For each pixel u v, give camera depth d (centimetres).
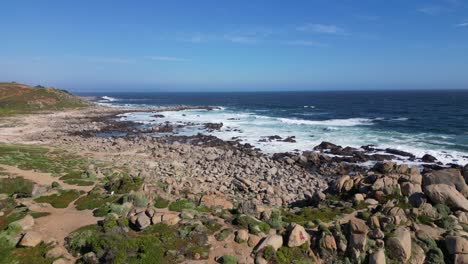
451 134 5341
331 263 1359
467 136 5128
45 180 2461
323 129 6259
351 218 1670
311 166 3825
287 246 1400
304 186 3059
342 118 8119
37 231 1473
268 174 3353
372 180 2039
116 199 1908
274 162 3916
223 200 2011
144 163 3544
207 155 4153
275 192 2767
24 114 8662
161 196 1956
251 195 2659
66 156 3578
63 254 1298
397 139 5050
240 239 1416
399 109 10181
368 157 4025
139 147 4678
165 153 4241
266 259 1331
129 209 1694
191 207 1809
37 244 1348
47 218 1647
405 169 2084
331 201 2011
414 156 3972
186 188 2422
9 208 1762
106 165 3259
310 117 8512
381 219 1531
